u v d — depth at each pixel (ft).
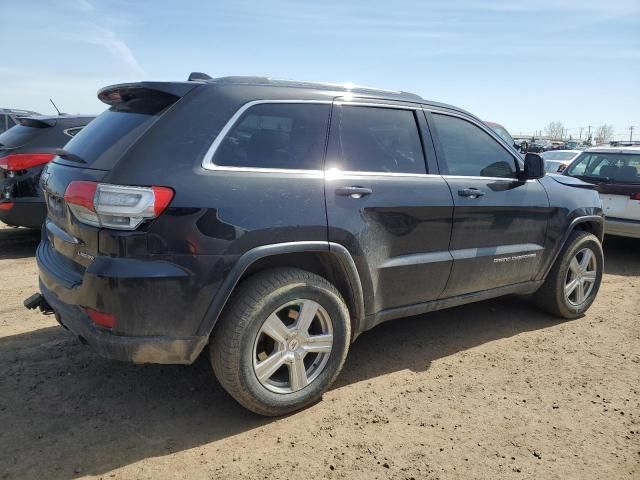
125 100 10.53
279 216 9.28
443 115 12.79
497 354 13.21
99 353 8.68
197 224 8.55
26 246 23.06
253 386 9.32
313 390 10.12
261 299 9.18
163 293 8.39
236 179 9.07
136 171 8.46
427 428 9.73
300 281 9.64
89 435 9.14
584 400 10.96
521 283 14.42
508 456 8.98
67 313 9.22
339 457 8.79
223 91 9.57
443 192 11.92
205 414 9.98
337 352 10.34
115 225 8.32
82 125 22.07
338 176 10.34
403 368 12.27
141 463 8.46
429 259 11.75
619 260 24.62
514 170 14.02
